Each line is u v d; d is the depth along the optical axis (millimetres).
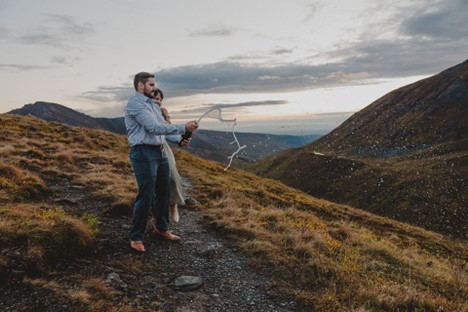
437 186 123562
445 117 196750
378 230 25859
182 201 7754
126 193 10383
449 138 179500
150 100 6441
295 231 8914
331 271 6812
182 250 7250
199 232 8578
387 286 6664
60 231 6277
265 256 7258
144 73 6398
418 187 127188
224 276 6449
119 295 5270
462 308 6398
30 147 17047
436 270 9773
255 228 8797
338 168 168375
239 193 15188
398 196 126688
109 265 6102
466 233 97875
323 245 8289
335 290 6105
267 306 5660
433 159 150750
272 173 191750
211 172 27656
